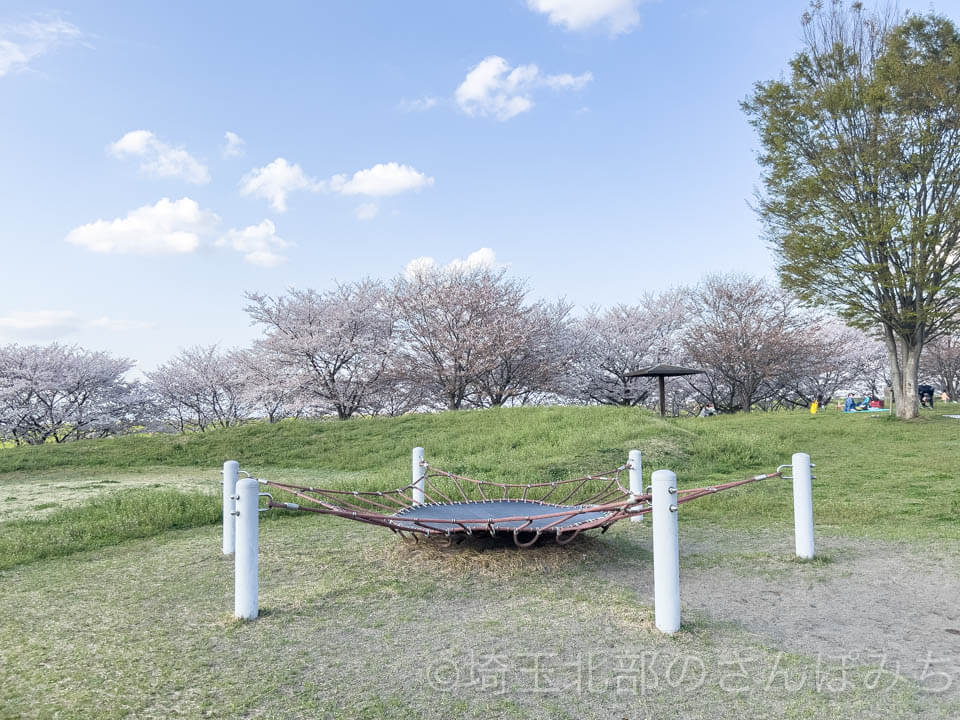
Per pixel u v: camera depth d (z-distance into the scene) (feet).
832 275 57.47
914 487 29.30
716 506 25.89
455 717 9.08
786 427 54.54
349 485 30.60
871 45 58.70
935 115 53.11
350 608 13.87
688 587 15.35
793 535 20.83
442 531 17.17
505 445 46.29
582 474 35.06
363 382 90.79
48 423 86.28
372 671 10.59
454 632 12.34
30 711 9.35
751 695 9.64
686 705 9.36
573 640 11.83
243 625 12.82
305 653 11.36
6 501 30.25
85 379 86.99
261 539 21.01
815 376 107.55
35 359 83.97
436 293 88.07
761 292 102.06
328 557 18.37
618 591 14.97
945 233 53.21
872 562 17.24
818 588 15.10
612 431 45.24
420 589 15.23
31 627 12.88
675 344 105.09
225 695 9.80
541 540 18.63
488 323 88.89
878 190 54.90
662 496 12.31
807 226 57.11
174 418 98.37
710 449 40.47
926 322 55.47
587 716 9.09
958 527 21.17
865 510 23.95
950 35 54.44
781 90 58.85
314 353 87.51
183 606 14.14
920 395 80.33
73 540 20.80
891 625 12.63
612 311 111.55
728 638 11.91
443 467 37.68
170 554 19.07
